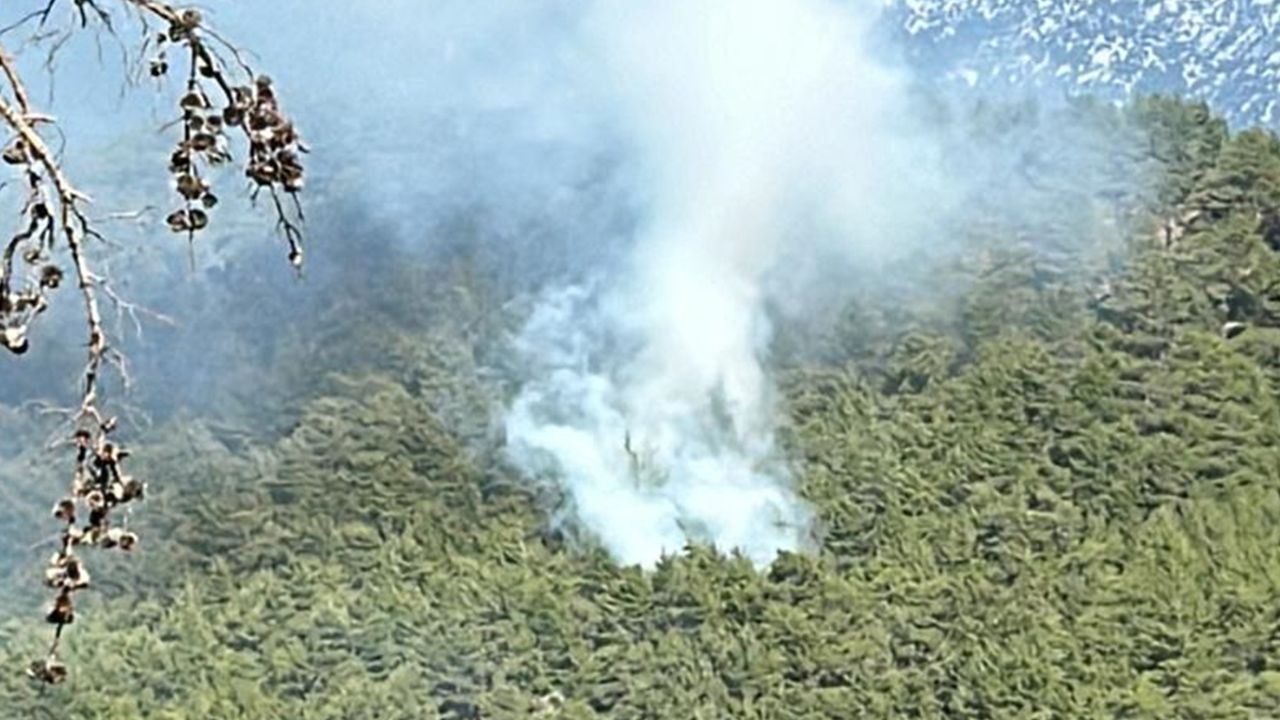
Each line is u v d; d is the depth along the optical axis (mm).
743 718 86000
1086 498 102062
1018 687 84250
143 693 84312
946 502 103438
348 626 90250
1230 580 91875
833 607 92562
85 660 84500
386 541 100688
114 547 8602
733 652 89625
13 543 84062
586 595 96000
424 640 89812
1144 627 88000
